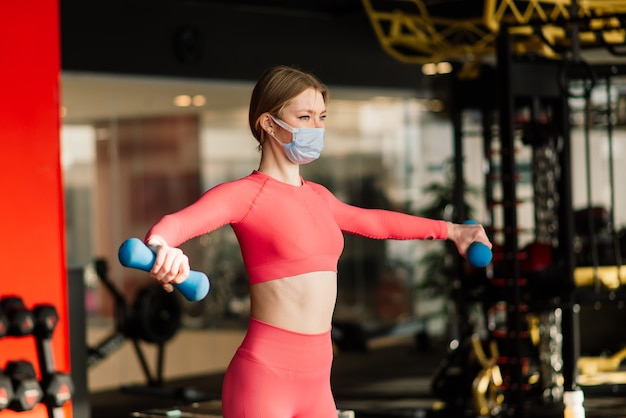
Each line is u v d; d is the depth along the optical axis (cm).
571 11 654
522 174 1032
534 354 716
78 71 821
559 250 663
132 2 853
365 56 1030
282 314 317
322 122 327
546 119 736
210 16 904
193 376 1016
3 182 515
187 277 267
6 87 516
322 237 323
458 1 820
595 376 677
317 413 326
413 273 1182
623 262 723
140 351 917
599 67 641
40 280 527
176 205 998
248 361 318
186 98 960
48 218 530
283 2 950
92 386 968
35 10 525
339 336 1119
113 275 966
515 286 641
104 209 955
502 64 643
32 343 523
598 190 1195
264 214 315
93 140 944
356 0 959
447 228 344
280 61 955
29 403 505
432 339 1174
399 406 821
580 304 653
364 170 1134
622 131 1129
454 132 734
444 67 1087
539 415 700
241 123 1030
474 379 739
